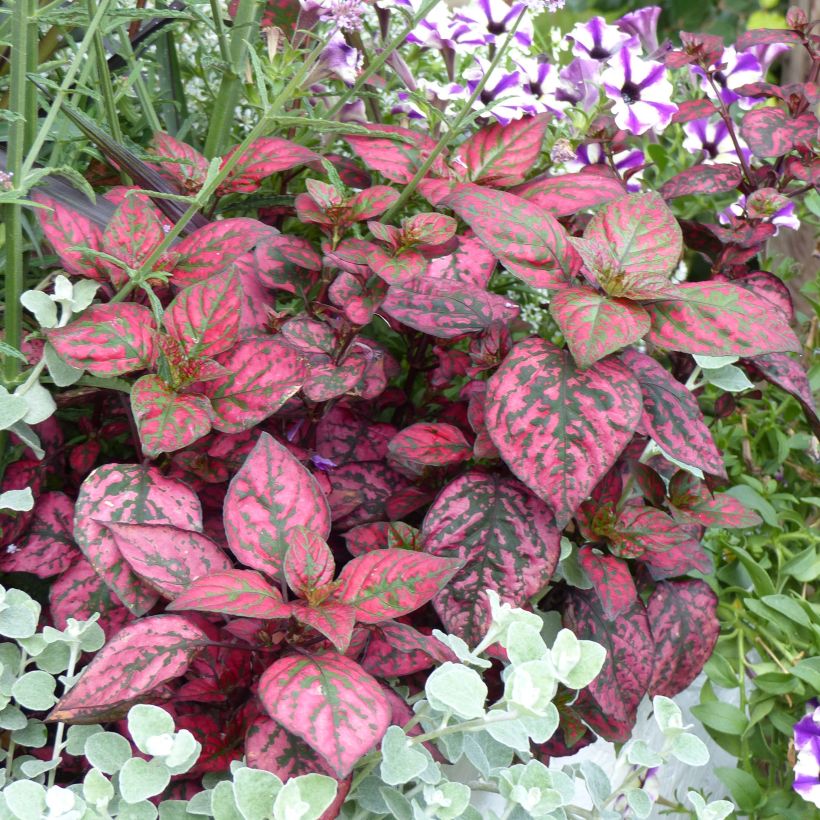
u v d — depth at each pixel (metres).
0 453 0.50
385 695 0.43
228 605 0.41
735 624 0.67
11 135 0.45
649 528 0.54
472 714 0.39
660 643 0.57
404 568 0.43
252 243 0.51
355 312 0.51
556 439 0.47
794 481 0.79
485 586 0.49
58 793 0.39
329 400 0.53
